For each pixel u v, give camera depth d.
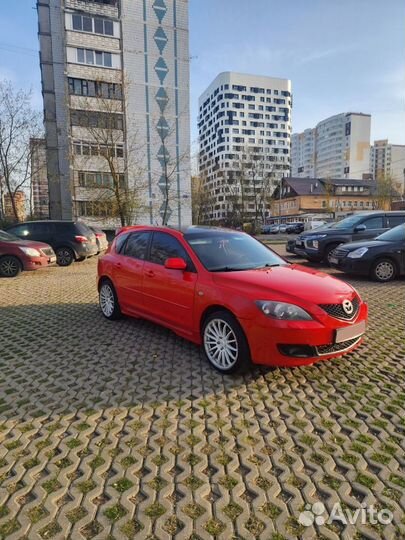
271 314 3.40
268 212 84.81
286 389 3.49
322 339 3.40
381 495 2.17
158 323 4.75
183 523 1.98
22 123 26.34
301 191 74.12
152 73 40.16
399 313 6.09
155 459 2.50
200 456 2.53
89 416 3.04
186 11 41.03
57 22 37.03
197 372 3.86
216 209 89.31
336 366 3.98
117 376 3.78
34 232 13.12
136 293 5.10
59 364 4.09
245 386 3.55
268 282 3.71
